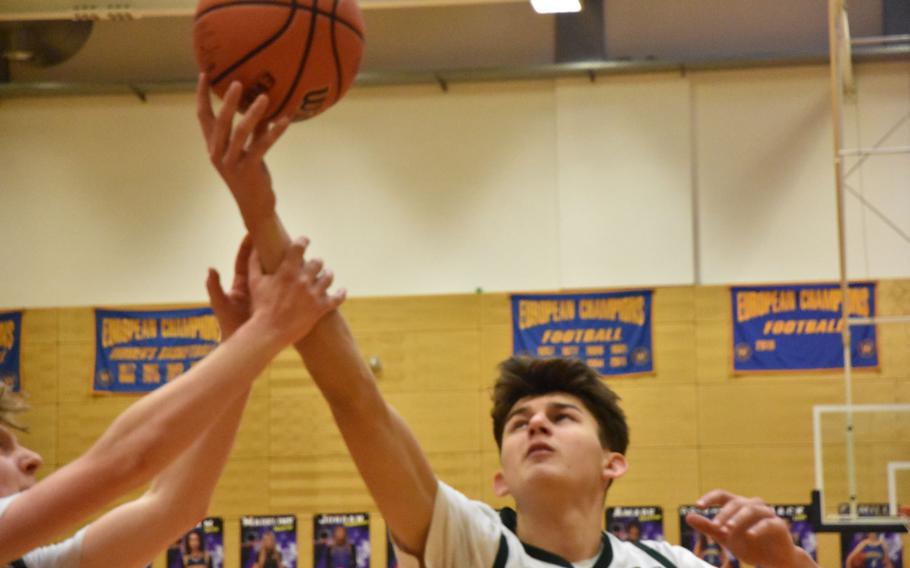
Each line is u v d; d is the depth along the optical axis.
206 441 3.09
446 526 2.86
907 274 12.12
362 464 2.76
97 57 13.53
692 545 11.95
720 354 12.23
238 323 2.78
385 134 13.02
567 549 3.14
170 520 3.07
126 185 13.27
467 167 12.88
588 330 12.41
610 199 12.53
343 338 2.68
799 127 12.46
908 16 12.38
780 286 12.21
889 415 11.77
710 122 12.59
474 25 13.12
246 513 12.54
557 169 12.71
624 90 12.66
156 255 13.15
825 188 12.36
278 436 12.62
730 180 12.49
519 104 12.90
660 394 12.23
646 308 12.35
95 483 2.29
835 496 11.73
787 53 12.36
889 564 11.47
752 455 12.04
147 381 12.93
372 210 12.94
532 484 3.11
